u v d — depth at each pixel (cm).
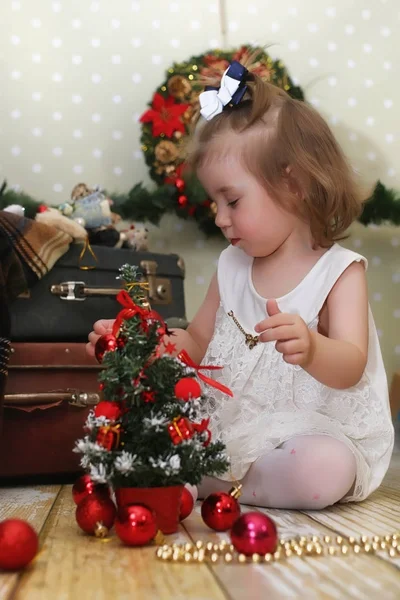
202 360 131
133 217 214
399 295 244
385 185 245
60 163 231
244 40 241
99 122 234
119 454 83
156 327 89
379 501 117
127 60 237
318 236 127
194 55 237
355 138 245
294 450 108
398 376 220
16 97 231
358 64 247
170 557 74
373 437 120
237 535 75
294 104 129
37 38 233
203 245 235
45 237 151
